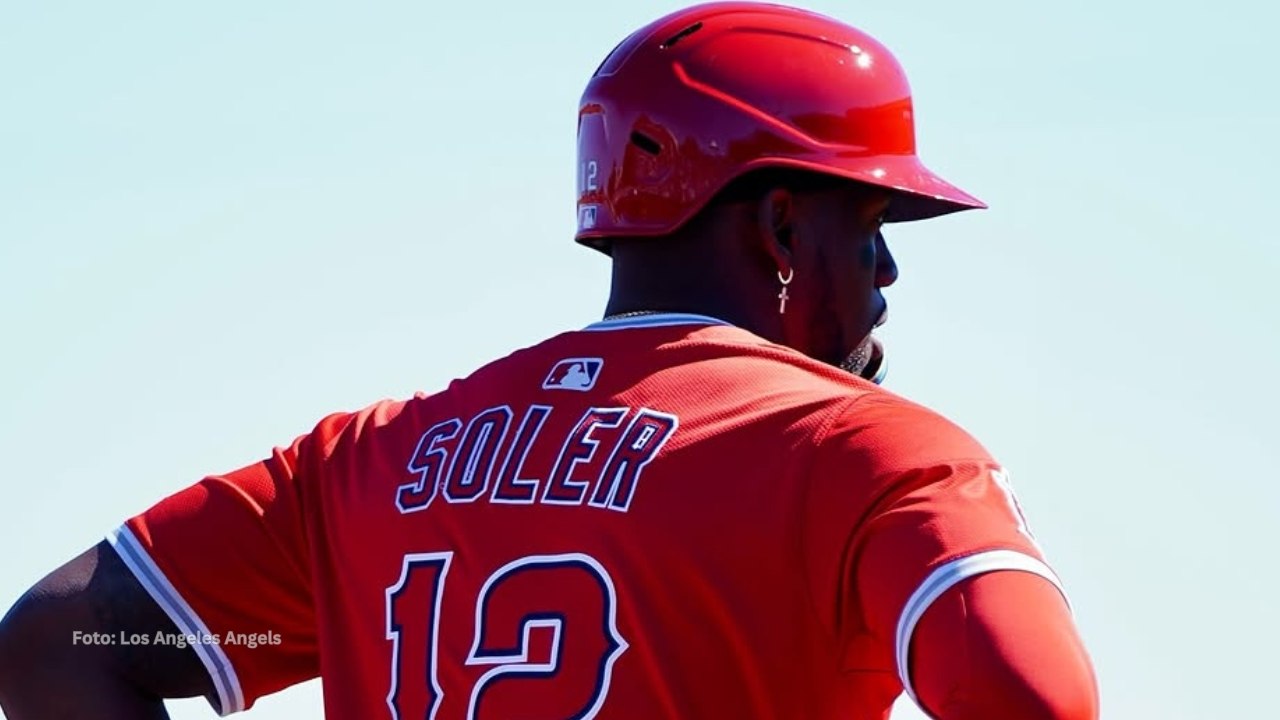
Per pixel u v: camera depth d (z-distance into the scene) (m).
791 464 10.45
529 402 11.59
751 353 11.26
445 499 11.55
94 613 12.52
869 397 10.68
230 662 12.58
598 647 10.66
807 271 12.07
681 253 12.06
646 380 11.29
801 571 10.35
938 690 9.29
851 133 12.03
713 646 10.48
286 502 12.56
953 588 9.38
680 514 10.60
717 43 12.08
